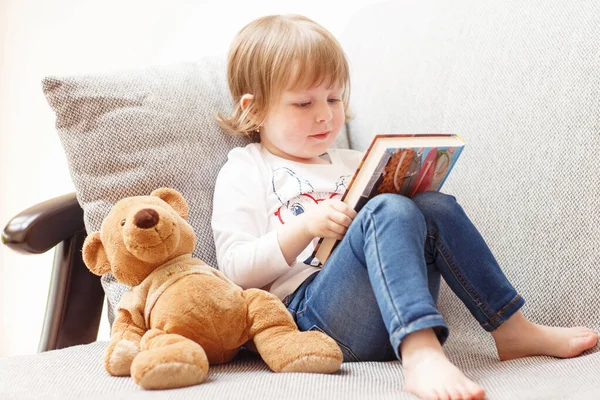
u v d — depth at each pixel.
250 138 1.29
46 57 1.94
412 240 0.88
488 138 1.17
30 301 2.05
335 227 0.97
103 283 1.16
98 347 1.08
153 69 1.30
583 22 1.09
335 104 1.23
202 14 1.81
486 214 1.14
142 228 0.90
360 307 0.95
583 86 1.06
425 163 0.95
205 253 1.16
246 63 1.25
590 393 0.74
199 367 0.83
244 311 0.95
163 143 1.20
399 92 1.33
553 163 1.07
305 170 1.23
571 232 1.03
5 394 0.83
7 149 2.02
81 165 1.16
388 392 0.79
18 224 1.06
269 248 1.05
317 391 0.78
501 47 1.20
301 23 1.25
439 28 1.31
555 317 1.03
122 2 1.88
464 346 1.08
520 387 0.79
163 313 0.90
